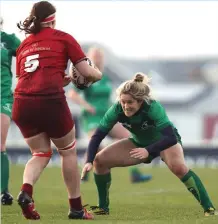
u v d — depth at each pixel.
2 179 27.48
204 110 97.62
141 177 40.72
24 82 21.50
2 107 27.58
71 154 22.19
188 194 32.97
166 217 23.91
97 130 23.47
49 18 21.88
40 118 21.36
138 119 23.05
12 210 25.81
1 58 27.53
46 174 47.31
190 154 60.66
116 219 23.11
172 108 97.38
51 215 24.45
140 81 22.75
